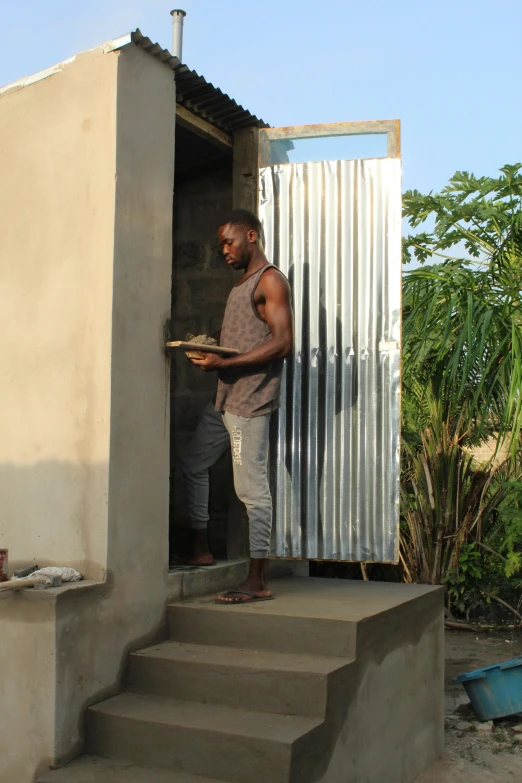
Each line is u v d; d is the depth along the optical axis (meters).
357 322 4.69
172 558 4.55
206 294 5.35
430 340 6.50
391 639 3.87
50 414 3.77
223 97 4.43
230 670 3.38
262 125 4.92
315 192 4.80
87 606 3.40
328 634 3.52
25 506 3.81
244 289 4.11
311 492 4.70
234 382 4.05
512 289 6.42
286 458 4.75
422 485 7.48
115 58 3.72
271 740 2.96
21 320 3.91
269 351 3.95
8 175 4.02
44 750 3.22
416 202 7.37
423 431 7.44
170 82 4.09
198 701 3.43
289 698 3.26
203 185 5.43
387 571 7.62
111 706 3.38
